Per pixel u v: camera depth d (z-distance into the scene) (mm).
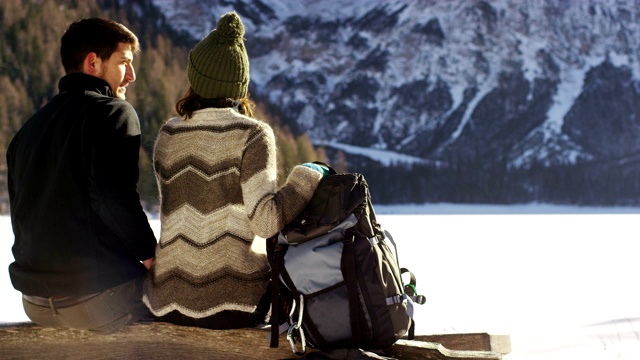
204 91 2721
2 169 54625
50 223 2572
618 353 4383
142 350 2715
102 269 2615
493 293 7785
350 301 2529
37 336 2721
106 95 2729
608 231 24609
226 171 2652
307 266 2572
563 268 10906
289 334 2562
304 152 96188
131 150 2592
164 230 2736
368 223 2613
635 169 162625
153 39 142250
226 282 2668
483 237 20484
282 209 2553
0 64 92125
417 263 11766
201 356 2717
